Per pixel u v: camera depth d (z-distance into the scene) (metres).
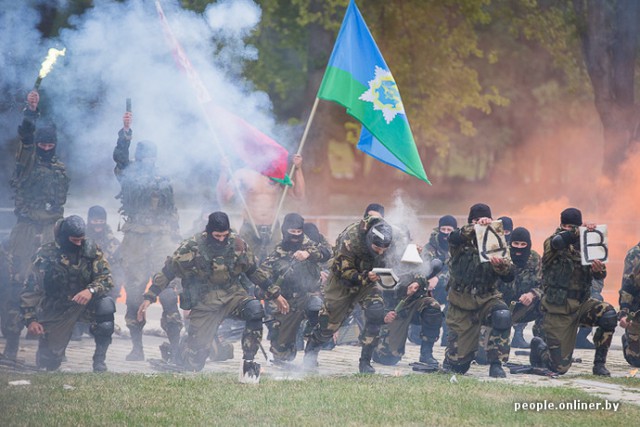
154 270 21.45
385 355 20.11
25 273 22.39
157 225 22.00
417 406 14.14
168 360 19.14
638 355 20.25
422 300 19.91
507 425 13.14
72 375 16.14
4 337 21.06
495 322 17.91
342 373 18.30
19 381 15.30
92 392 14.51
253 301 17.61
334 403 14.20
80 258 17.61
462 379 16.94
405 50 48.62
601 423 13.52
